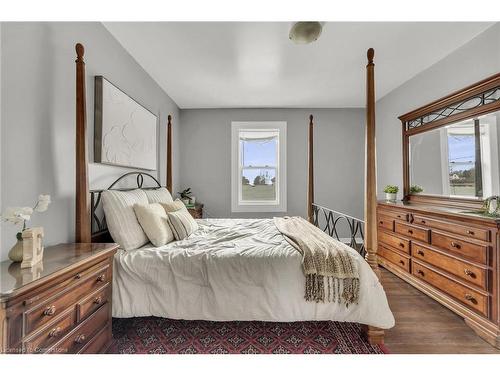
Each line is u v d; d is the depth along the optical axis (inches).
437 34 83.4
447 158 99.3
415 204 108.3
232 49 90.4
